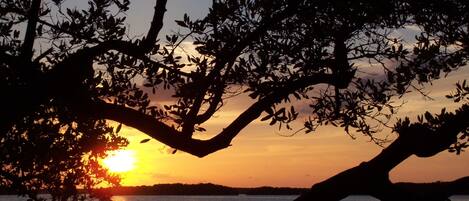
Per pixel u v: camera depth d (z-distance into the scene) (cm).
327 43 489
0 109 420
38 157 740
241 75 474
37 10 475
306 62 465
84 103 408
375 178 333
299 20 478
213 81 446
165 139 389
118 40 446
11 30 522
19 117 429
